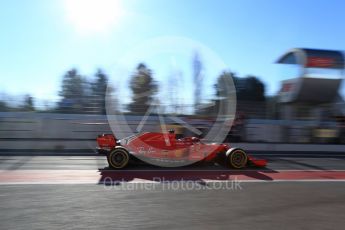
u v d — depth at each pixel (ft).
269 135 70.23
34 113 72.69
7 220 21.09
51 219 21.39
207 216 22.58
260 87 89.35
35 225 20.26
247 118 73.61
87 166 42.47
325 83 71.15
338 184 34.65
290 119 75.10
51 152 57.06
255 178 36.88
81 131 66.39
